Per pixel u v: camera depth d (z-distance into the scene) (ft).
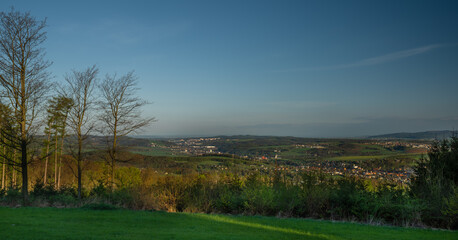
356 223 35.29
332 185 44.75
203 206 47.37
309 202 41.96
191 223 33.04
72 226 30.27
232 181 52.44
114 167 72.23
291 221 35.32
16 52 52.85
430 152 45.44
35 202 54.34
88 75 69.97
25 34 53.62
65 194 66.08
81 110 68.49
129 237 25.27
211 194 49.55
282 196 43.14
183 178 53.72
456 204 32.89
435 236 27.78
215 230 29.25
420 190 39.88
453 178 41.22
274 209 42.80
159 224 32.30
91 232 27.30
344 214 39.63
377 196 40.55
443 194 36.45
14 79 53.47
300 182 46.52
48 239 23.94
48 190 72.38
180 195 49.29
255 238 25.71
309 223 34.04
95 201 52.08
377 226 33.04
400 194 39.68
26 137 54.39
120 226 30.81
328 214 41.16
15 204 52.24
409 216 35.17
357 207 38.83
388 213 37.45
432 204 36.37
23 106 53.62
